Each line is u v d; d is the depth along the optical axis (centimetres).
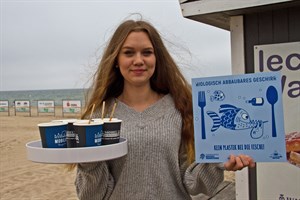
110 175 205
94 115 216
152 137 198
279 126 185
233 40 305
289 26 284
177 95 212
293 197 287
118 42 206
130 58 204
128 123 204
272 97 186
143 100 215
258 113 188
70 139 187
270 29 291
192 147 206
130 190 199
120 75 220
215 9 289
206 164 197
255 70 297
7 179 977
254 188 302
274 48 289
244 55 301
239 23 301
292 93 285
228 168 187
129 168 199
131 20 213
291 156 287
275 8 284
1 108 3991
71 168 215
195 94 196
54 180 953
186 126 206
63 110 3575
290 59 284
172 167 201
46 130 182
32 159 180
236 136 191
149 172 198
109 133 185
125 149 189
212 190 200
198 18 315
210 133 194
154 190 198
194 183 200
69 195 813
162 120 204
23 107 3975
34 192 848
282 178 291
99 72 221
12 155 1349
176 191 204
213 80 193
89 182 193
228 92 192
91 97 223
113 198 203
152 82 221
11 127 2417
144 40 205
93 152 174
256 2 271
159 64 217
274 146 186
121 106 212
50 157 174
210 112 194
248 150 189
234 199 459
